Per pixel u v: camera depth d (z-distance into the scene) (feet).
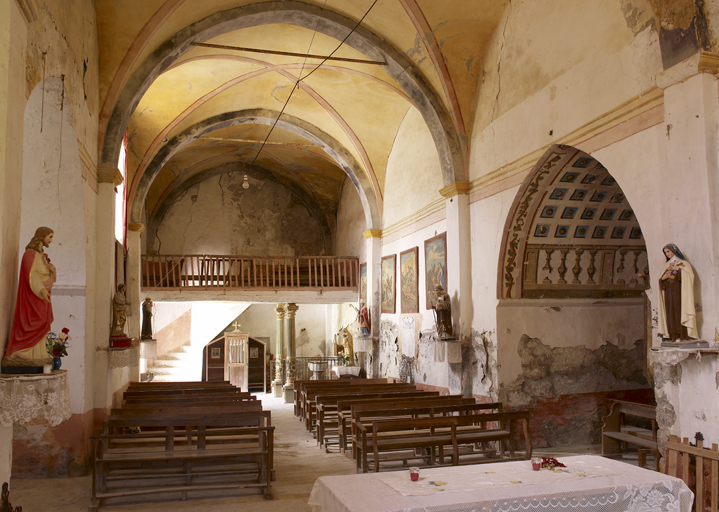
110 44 31.04
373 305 55.62
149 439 27.81
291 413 50.83
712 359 19.15
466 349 36.58
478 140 36.40
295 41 40.57
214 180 74.33
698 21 20.02
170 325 70.59
